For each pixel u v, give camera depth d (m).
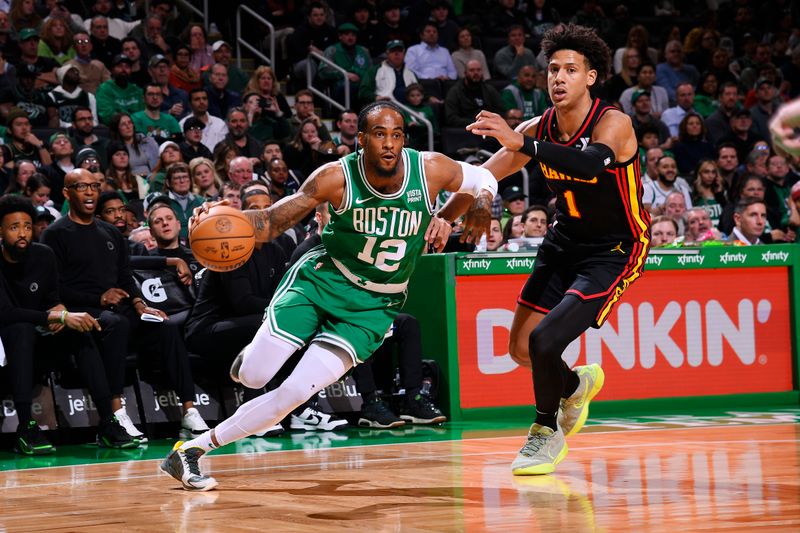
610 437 6.29
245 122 11.05
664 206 10.11
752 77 15.47
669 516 3.62
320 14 13.85
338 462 5.47
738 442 5.91
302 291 4.46
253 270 7.29
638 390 8.08
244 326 7.07
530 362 5.22
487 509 3.85
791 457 5.20
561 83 4.63
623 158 4.63
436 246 4.44
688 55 15.66
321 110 13.59
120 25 13.11
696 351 8.27
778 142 3.13
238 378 4.55
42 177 8.63
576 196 4.71
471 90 13.05
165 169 9.86
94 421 6.93
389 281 4.50
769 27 17.19
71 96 11.18
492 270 7.70
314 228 7.32
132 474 5.28
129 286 7.19
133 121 11.11
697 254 8.23
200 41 13.06
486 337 7.71
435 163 4.43
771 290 8.52
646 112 13.31
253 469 5.27
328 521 3.66
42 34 12.13
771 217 11.43
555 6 16.44
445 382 7.61
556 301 5.01
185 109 11.94
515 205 9.99
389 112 4.20
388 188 4.31
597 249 4.86
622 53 14.75
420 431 7.01
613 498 4.06
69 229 6.95
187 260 7.70
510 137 4.16
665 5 17.31
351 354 4.44
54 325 6.48
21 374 6.39
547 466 4.77
